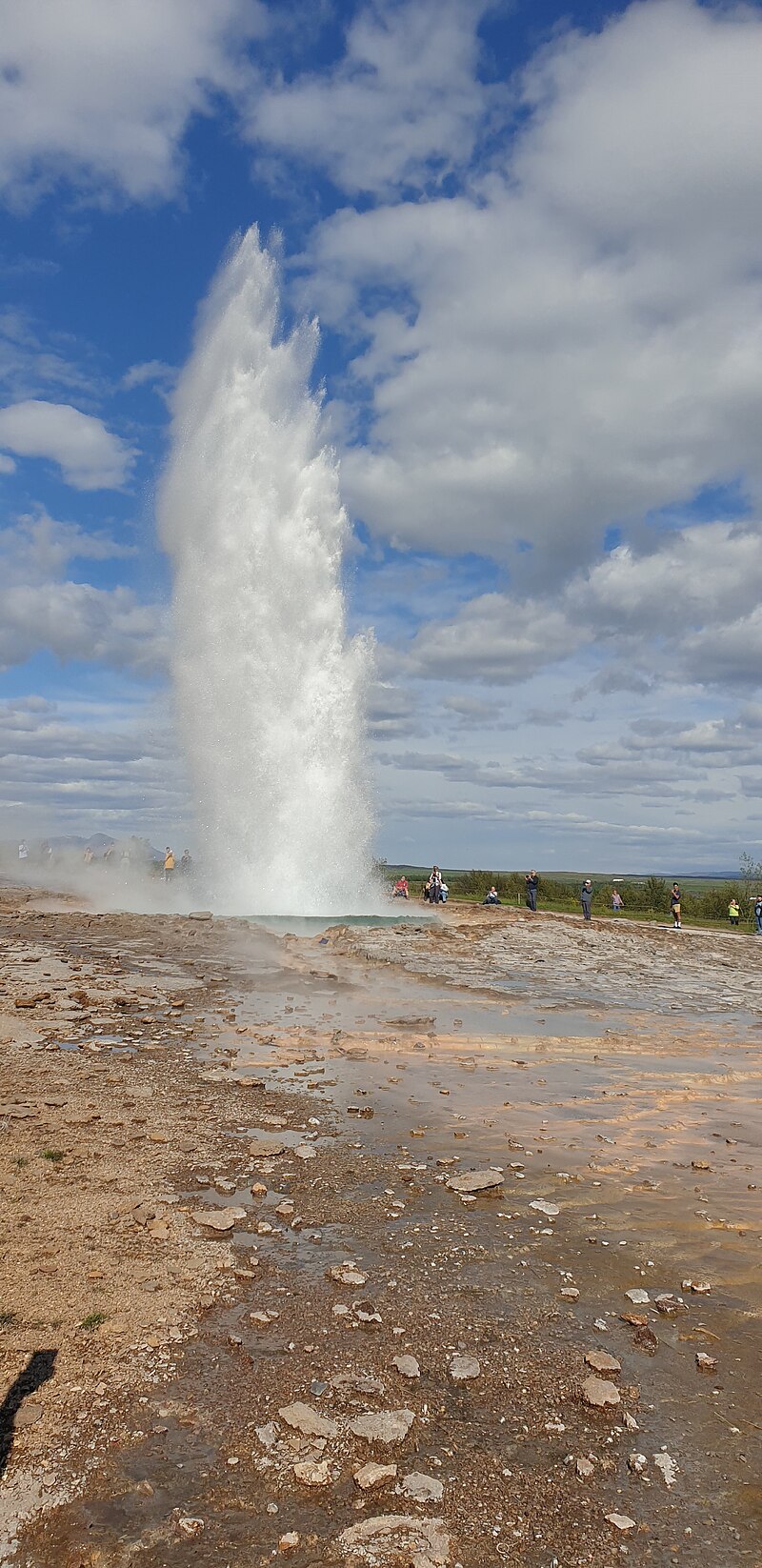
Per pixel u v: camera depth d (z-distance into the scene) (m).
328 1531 4.02
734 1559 3.95
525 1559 3.92
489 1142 9.80
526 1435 4.76
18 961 18.98
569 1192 8.45
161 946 22.69
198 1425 4.66
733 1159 9.58
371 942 25.75
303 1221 7.37
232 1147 9.03
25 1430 4.52
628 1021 17.44
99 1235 6.69
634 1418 4.92
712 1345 5.77
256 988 18.12
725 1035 16.50
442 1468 4.47
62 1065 11.57
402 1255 6.87
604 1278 6.66
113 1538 3.90
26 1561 3.76
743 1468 4.55
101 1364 5.11
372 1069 12.67
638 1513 4.22
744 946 31.52
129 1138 8.95
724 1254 7.17
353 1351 5.45
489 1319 5.94
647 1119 11.02
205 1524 4.01
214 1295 6.02
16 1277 5.93
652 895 60.31
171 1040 13.44
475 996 19.06
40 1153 8.27
